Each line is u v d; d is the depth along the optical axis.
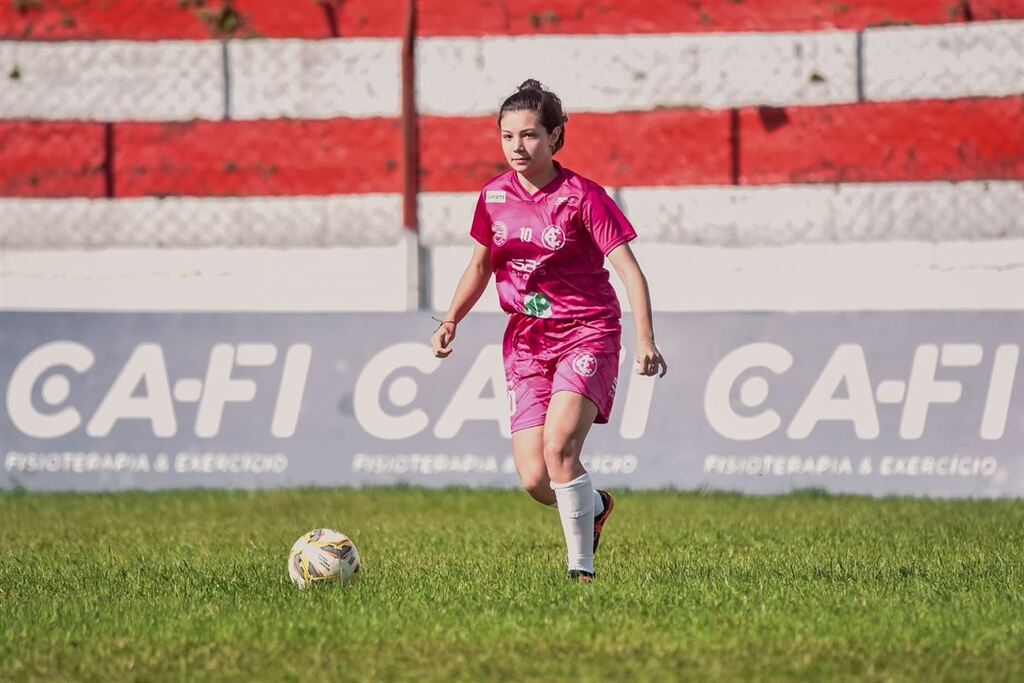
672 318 38.75
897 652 15.87
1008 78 42.94
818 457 37.38
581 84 44.53
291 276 44.12
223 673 15.13
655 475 37.91
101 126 45.47
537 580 20.86
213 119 45.38
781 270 42.66
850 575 21.91
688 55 44.28
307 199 45.12
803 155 43.88
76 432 39.31
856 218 43.53
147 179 45.44
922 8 43.53
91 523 32.22
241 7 45.59
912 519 31.64
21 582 22.23
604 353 20.33
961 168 43.22
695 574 21.98
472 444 38.41
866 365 37.66
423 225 44.31
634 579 21.30
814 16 44.19
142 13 45.66
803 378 37.81
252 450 38.91
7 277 44.53
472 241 44.22
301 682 14.70
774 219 43.78
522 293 20.52
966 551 25.38
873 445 37.25
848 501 35.81
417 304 43.16
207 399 39.28
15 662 15.71
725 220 43.94
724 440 37.84
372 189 45.00
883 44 43.50
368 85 45.03
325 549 21.02
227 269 44.28
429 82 44.53
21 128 45.50
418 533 29.14
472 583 20.75
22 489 38.94
